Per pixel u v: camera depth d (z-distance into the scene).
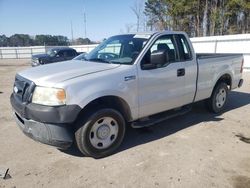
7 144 4.54
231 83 6.54
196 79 5.35
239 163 3.88
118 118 4.12
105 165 3.81
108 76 3.93
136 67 4.25
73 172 3.63
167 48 4.86
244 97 8.16
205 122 5.67
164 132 5.09
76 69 4.08
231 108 6.81
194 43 17.55
